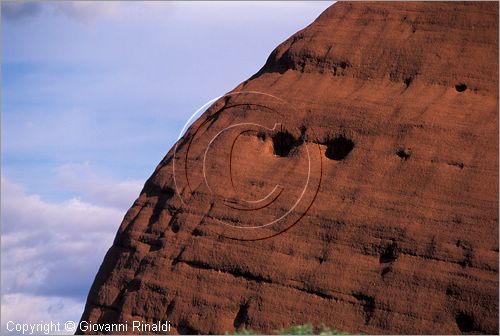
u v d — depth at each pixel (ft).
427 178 174.29
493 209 166.30
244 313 180.65
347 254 175.11
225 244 188.44
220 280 185.98
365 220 175.94
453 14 190.39
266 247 183.52
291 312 175.52
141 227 204.64
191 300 187.32
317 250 178.29
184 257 192.03
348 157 184.34
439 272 165.58
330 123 189.26
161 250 196.44
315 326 172.04
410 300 166.09
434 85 184.34
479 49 184.65
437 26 190.90
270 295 179.01
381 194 176.86
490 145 172.96
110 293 201.16
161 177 208.44
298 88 197.88
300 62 201.87
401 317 165.68
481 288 161.58
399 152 179.52
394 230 172.35
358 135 185.16
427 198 172.35
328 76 196.95
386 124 183.11
